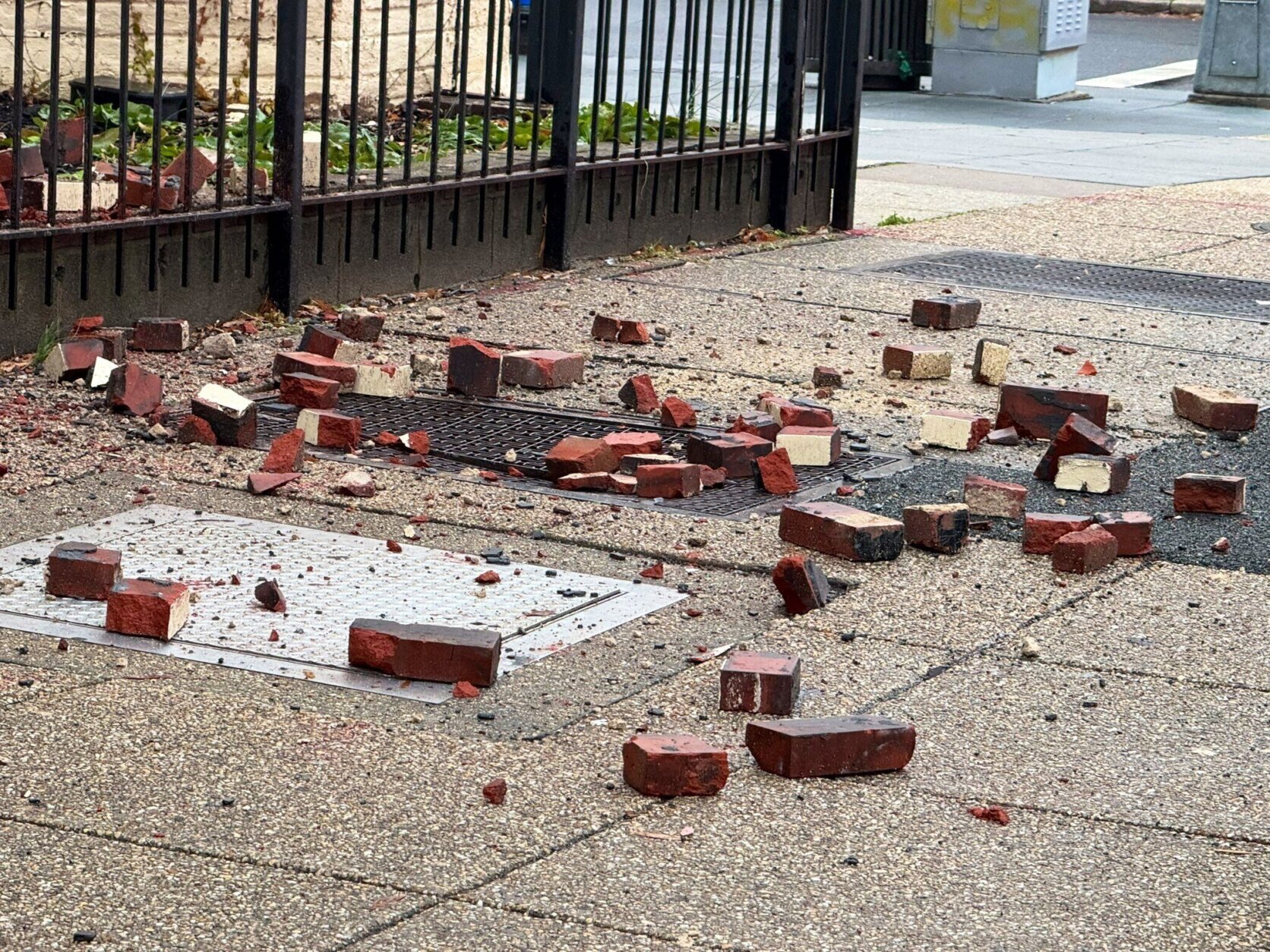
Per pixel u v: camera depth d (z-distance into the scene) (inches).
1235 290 395.5
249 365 286.4
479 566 199.5
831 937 124.2
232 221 314.3
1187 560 208.5
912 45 890.7
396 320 327.3
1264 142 723.4
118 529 204.5
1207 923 127.9
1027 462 249.1
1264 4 855.1
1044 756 155.6
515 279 373.7
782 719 158.6
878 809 144.8
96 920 122.2
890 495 229.3
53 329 280.4
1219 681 173.5
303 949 119.5
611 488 229.3
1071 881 133.7
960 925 126.5
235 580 190.1
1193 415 273.3
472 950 120.3
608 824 140.1
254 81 309.1
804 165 455.5
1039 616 189.2
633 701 164.6
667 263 399.5
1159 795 148.8
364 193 332.5
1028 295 378.9
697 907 127.6
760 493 231.9
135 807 139.1
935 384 296.0
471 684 166.6
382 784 145.1
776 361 308.3
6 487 216.7
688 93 526.6
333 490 221.9
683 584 197.3
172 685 163.2
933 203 526.3
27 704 157.2
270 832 136.0
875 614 187.9
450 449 244.8
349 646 169.9
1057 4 856.3
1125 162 642.2
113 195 303.1
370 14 460.8
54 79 274.7
